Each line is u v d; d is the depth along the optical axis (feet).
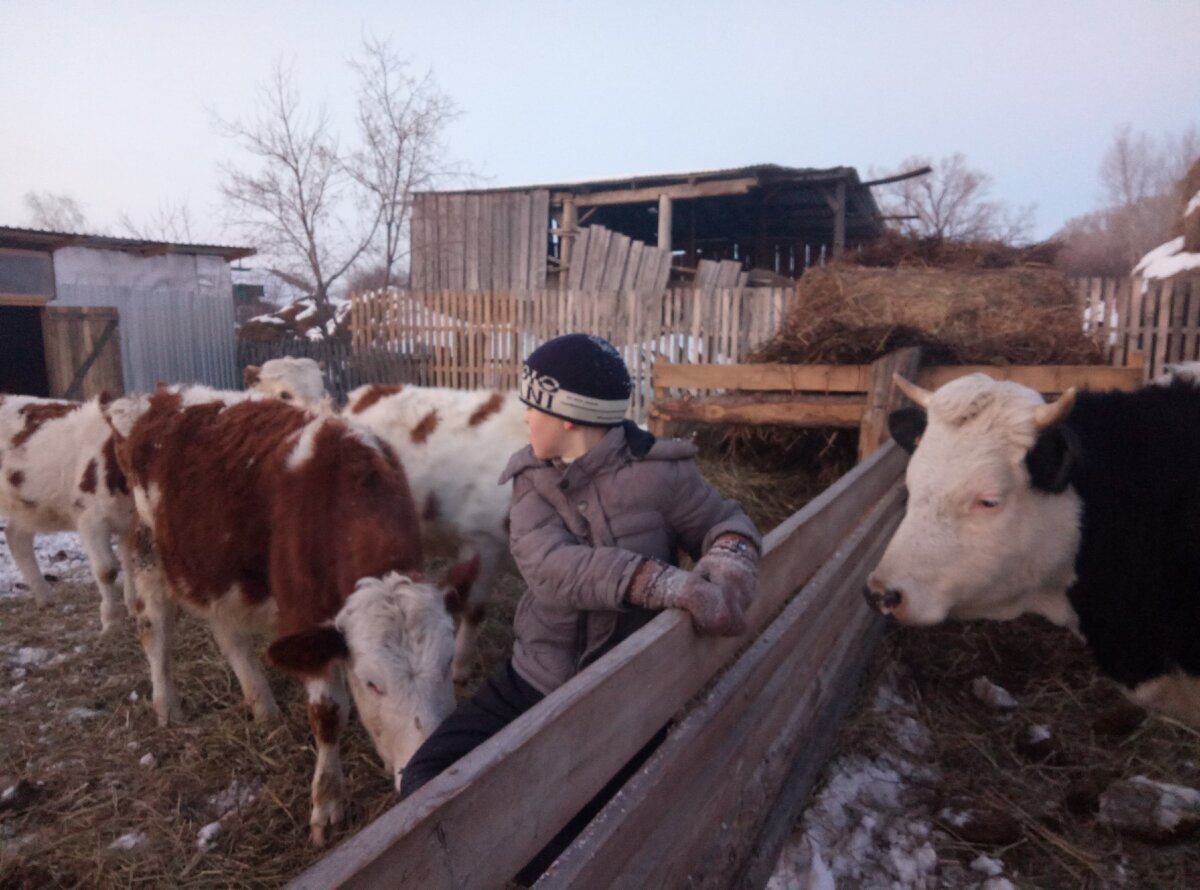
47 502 17.87
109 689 14.53
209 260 49.90
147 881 9.80
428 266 66.80
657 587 5.83
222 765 12.13
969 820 9.99
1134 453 8.93
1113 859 9.63
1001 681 13.78
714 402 21.02
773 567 7.92
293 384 22.47
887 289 23.22
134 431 13.48
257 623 12.31
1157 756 11.44
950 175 119.55
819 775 10.44
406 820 3.22
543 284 63.16
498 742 3.96
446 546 15.72
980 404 8.91
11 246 40.19
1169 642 8.77
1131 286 30.07
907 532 9.19
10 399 19.20
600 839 4.94
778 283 65.21
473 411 15.57
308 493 10.74
